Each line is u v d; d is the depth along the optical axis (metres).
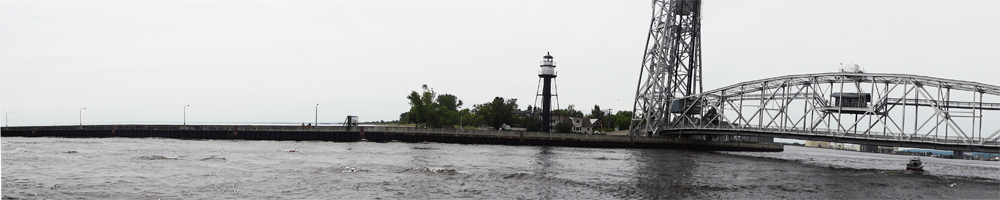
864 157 135.38
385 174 54.44
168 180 48.72
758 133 109.69
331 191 44.25
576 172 60.59
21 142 110.88
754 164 80.62
